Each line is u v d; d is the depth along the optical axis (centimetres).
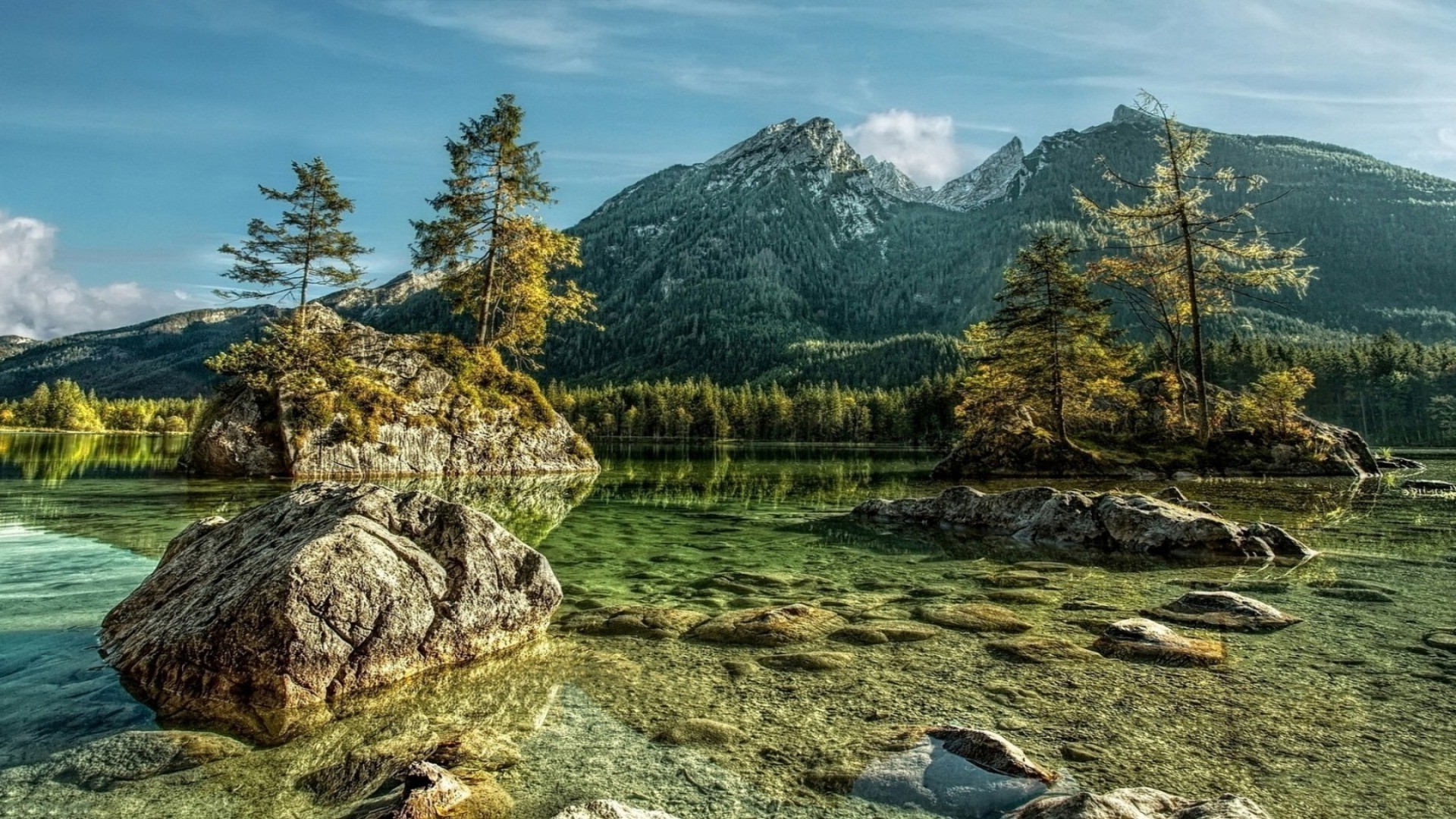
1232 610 736
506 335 3812
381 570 588
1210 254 3148
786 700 518
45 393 12362
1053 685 545
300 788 388
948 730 434
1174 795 356
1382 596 827
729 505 2016
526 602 682
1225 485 2467
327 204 3772
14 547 1130
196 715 488
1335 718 473
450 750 424
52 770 403
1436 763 406
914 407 11038
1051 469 2962
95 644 634
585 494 2291
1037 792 369
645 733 460
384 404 3112
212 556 670
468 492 2247
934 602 834
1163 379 3506
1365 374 9212
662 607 804
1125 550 1217
